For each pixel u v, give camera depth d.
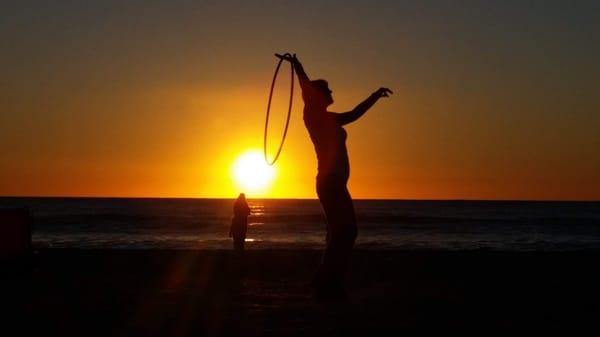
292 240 46.72
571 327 9.44
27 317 10.21
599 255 23.95
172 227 67.38
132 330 9.19
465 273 17.64
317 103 10.80
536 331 9.12
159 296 12.75
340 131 10.80
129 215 98.38
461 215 117.69
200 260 21.44
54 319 10.05
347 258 11.25
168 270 18.55
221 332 9.02
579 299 12.48
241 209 23.55
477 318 10.15
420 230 66.75
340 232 11.10
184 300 12.17
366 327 9.33
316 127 10.75
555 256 23.34
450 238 53.16
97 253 23.50
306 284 15.26
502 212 146.12
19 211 16.03
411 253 24.38
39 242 43.47
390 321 9.83
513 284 15.14
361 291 13.76
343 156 10.81
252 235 54.06
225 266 19.73
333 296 11.42
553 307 11.37
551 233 62.62
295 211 140.88
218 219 87.69
